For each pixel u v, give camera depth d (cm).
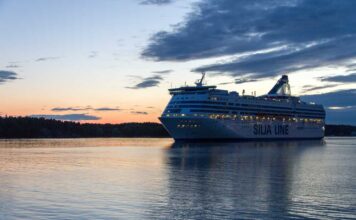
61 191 4812
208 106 17338
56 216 3556
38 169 7481
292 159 9956
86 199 4306
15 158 10556
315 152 13400
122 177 6184
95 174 6612
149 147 17475
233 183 5528
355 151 14538
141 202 4166
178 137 17900
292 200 4312
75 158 10531
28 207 3897
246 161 9175
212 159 9762
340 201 4275
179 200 4278
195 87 17650
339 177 6284
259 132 19950
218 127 17662
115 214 3653
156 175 6444
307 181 5778
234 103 18488
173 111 17550
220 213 3728
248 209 3884
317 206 4034
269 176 6331
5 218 3481
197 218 3559
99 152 13500
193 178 6056
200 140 18075
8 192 4738
